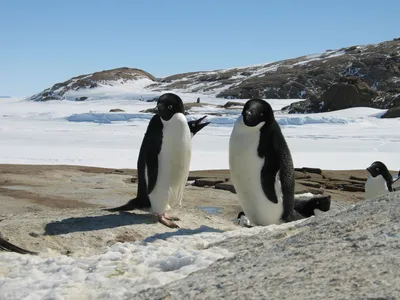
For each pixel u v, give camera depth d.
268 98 95.38
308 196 7.95
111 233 6.64
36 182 12.22
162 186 7.09
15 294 3.81
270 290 2.62
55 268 4.59
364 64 103.50
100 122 45.69
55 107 83.62
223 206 10.14
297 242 3.72
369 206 4.38
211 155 20.64
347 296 2.35
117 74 142.25
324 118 39.91
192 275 3.38
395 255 2.85
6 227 6.63
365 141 27.02
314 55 137.75
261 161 6.74
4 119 50.88
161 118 6.92
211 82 124.06
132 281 3.83
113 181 12.76
